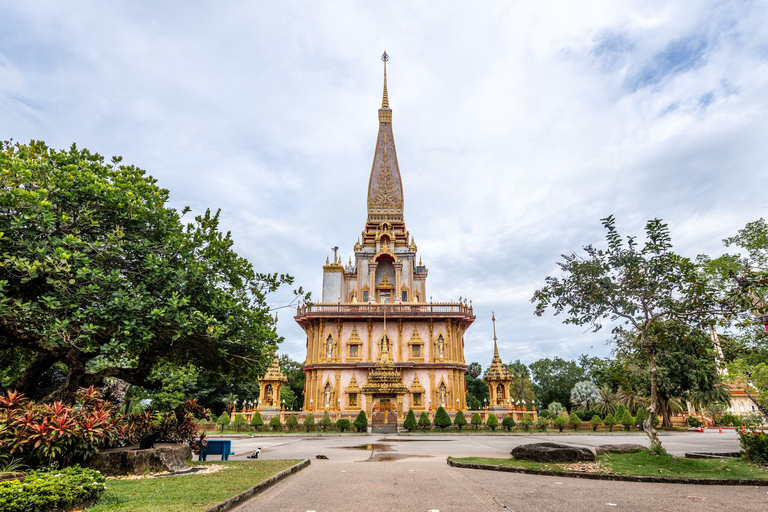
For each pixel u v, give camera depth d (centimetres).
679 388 4534
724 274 1977
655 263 1548
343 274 5734
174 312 1324
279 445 2680
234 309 1587
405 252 5712
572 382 8644
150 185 1661
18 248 1205
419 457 1888
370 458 1855
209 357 1722
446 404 4694
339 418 4441
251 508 899
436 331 4991
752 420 2383
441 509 888
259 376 1845
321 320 5003
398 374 4253
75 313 1227
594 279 1622
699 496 1027
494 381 4950
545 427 4272
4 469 1018
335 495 1027
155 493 955
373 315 4944
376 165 6412
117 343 1224
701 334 1556
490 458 1680
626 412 4406
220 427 4319
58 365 2580
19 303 1123
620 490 1091
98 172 1530
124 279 1298
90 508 810
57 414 1134
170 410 1645
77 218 1379
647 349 1614
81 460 1202
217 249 1745
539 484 1168
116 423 1332
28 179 1273
